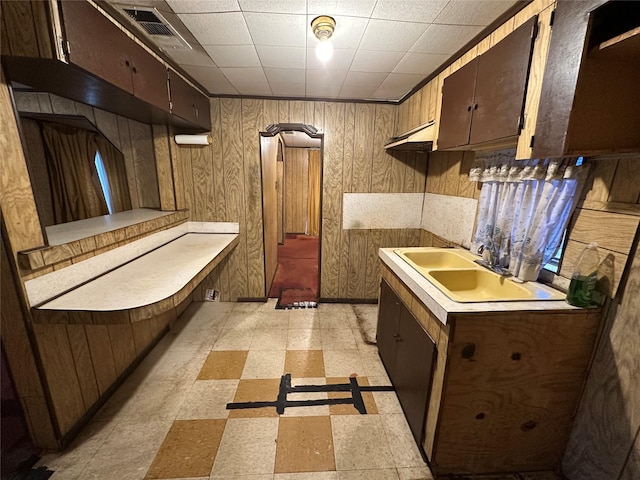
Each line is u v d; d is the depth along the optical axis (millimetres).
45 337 1371
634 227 1089
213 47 1805
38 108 2178
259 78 2332
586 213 1285
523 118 1191
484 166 1930
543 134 1085
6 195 1182
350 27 1544
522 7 1237
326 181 3021
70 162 2572
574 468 1377
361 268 3256
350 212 3096
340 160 2973
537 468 1456
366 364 2236
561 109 1005
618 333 1168
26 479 1346
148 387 1951
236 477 1375
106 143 2682
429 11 1379
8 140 1175
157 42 1746
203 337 2572
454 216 2426
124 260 1957
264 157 3086
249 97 2789
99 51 1310
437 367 1340
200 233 3035
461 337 1225
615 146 1008
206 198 2988
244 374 2098
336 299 3322
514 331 1240
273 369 2158
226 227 3064
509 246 1694
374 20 1474
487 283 1708
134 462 1436
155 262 2010
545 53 1084
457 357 1249
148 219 2248
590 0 887
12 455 1443
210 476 1378
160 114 2072
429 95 2150
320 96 2785
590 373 1302
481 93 1443
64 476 1362
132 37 1578
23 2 1062
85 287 1547
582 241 1309
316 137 2912
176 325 2771
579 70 941
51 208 2553
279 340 2545
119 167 2729
